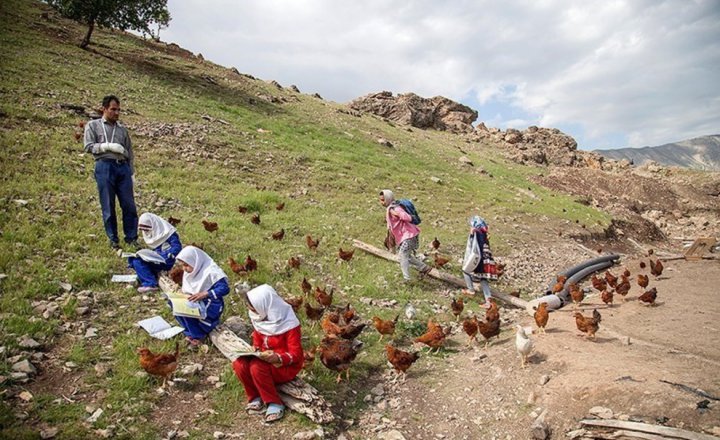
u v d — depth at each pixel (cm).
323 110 3481
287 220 1264
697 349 672
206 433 488
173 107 2059
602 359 616
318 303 825
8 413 447
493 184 2722
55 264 751
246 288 568
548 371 616
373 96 5416
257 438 490
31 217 889
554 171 3938
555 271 1375
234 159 1703
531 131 5747
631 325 805
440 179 2348
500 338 788
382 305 899
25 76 1750
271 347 559
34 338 569
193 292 632
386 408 587
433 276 1087
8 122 1336
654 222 3117
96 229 914
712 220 3359
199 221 1100
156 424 486
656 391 498
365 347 742
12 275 680
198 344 638
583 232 1988
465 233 1529
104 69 2242
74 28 2931
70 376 526
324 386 612
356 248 1180
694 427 442
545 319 746
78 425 457
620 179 3828
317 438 499
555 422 516
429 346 756
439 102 5894
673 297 1012
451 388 631
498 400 586
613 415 484
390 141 3095
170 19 2688
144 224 764
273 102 3011
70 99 1669
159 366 529
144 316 675
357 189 1766
